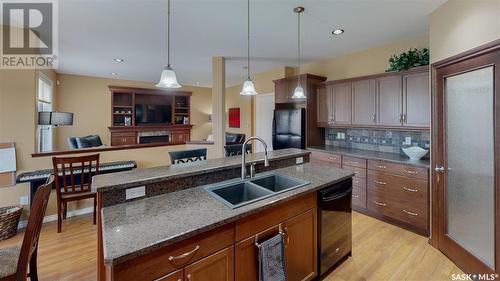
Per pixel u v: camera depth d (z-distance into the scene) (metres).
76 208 3.51
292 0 2.54
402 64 3.33
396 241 2.78
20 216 2.99
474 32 2.08
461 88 2.26
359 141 4.28
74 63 5.31
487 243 2.00
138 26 3.22
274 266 1.61
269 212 1.65
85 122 6.89
